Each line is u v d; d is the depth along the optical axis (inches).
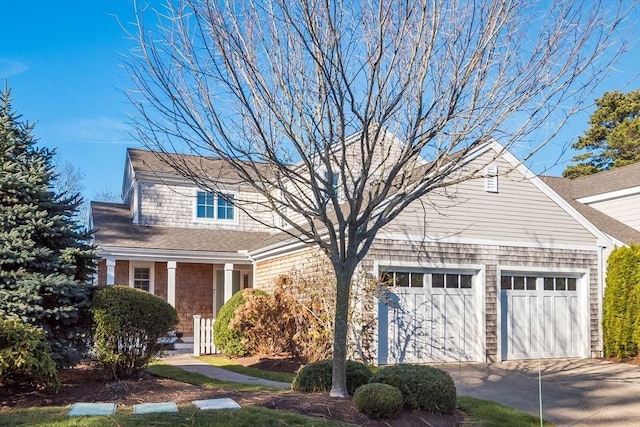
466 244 552.1
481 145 350.3
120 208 824.9
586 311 607.2
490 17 278.7
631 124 1110.4
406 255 525.3
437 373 320.5
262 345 563.2
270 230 800.3
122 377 370.9
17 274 346.0
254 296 557.9
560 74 281.3
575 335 605.0
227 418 262.1
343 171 295.3
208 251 689.6
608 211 767.1
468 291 554.6
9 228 364.2
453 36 287.4
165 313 379.2
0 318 310.3
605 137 1190.3
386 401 286.7
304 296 544.4
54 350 348.5
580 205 783.7
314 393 323.3
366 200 524.4
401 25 282.5
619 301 597.6
